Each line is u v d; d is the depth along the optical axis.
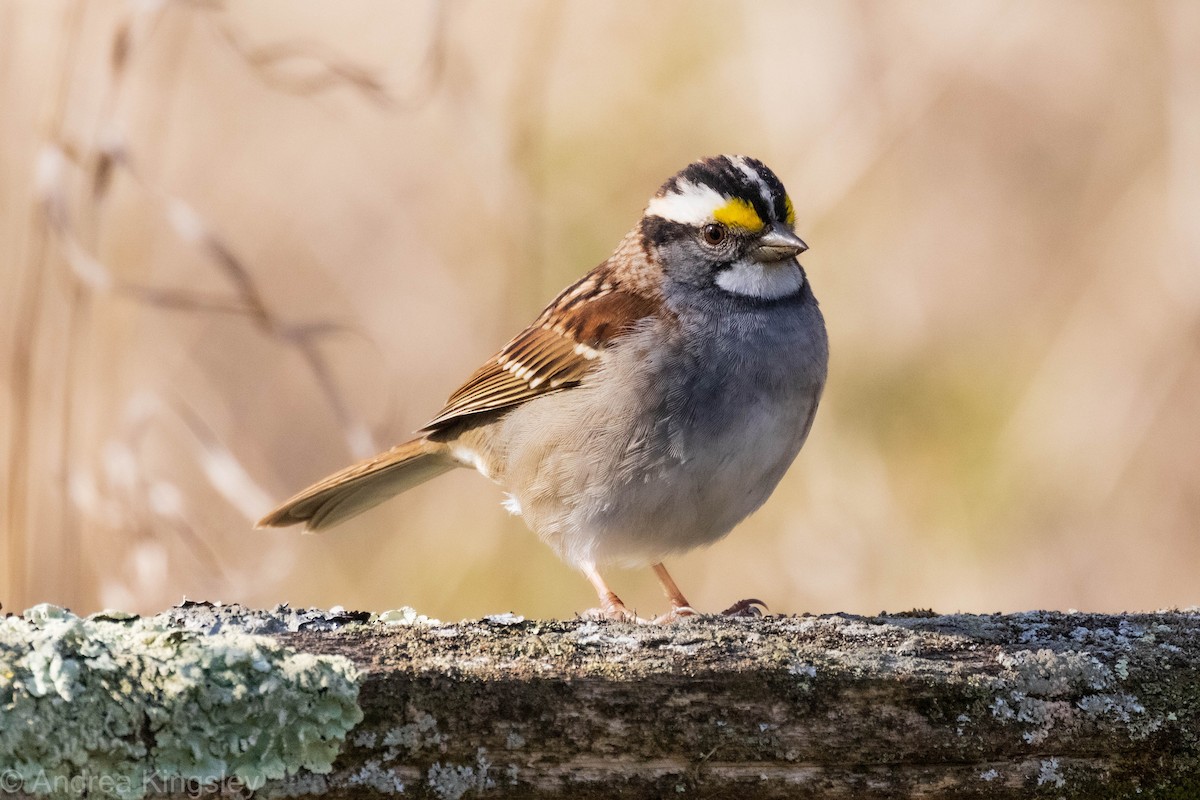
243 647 5.04
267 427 11.63
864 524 11.78
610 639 5.41
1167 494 12.00
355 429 9.28
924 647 5.48
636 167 11.85
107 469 8.95
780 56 12.01
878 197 12.95
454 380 11.61
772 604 11.54
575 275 11.65
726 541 11.83
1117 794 5.40
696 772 5.21
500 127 11.03
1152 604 11.61
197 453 9.34
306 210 11.84
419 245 11.84
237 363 11.61
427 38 9.32
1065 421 12.20
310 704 5.00
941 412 12.33
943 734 5.29
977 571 11.69
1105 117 13.20
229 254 9.06
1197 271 12.35
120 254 10.93
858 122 11.80
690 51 12.09
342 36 11.61
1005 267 12.89
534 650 5.28
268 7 11.69
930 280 12.81
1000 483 12.02
